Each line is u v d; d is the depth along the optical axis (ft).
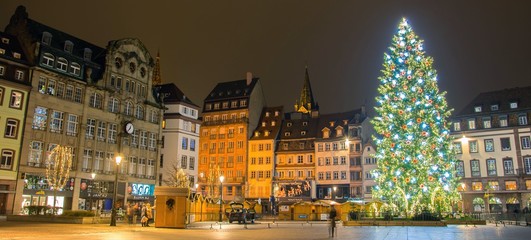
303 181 288.10
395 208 131.64
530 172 226.58
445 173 126.11
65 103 176.35
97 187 185.68
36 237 65.77
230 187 308.60
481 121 245.45
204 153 321.93
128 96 205.77
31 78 165.89
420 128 123.54
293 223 156.25
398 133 126.00
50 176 163.73
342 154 285.43
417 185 123.13
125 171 200.13
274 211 286.66
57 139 171.94
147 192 211.82
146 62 219.41
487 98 254.06
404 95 125.80
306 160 297.94
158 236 73.20
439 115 129.59
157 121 224.12
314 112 337.93
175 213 101.96
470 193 238.89
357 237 76.28
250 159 309.42
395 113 127.24
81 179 178.50
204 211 149.18
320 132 302.45
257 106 329.11
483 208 234.79
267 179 301.02
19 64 163.63
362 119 291.17
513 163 231.71
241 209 141.79
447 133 131.95
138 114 213.05
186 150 255.91
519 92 247.09
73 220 111.14
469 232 91.50
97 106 190.60
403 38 131.34
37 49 169.48
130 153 204.54
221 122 321.11
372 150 276.82
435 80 129.29
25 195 158.81
